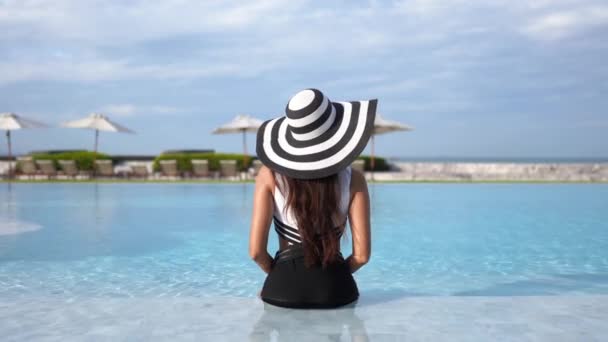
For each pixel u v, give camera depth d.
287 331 2.43
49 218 8.20
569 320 2.62
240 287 3.72
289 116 2.53
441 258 4.99
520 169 19.44
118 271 4.32
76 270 4.36
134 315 2.74
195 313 2.75
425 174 18.36
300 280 2.71
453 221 7.93
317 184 2.54
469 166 20.67
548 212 9.07
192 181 18.09
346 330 2.44
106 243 5.89
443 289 3.67
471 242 6.02
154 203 10.72
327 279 2.71
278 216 2.69
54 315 2.77
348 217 2.70
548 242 6.03
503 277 4.12
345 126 2.53
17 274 4.18
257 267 4.51
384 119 18.91
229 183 17.31
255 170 19.78
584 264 4.71
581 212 9.10
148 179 19.48
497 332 2.42
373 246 5.73
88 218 8.21
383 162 22.44
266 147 2.64
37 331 2.49
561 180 17.53
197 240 6.12
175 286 3.75
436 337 2.35
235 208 9.74
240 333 2.41
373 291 3.49
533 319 2.64
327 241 2.62
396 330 2.45
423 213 8.93
